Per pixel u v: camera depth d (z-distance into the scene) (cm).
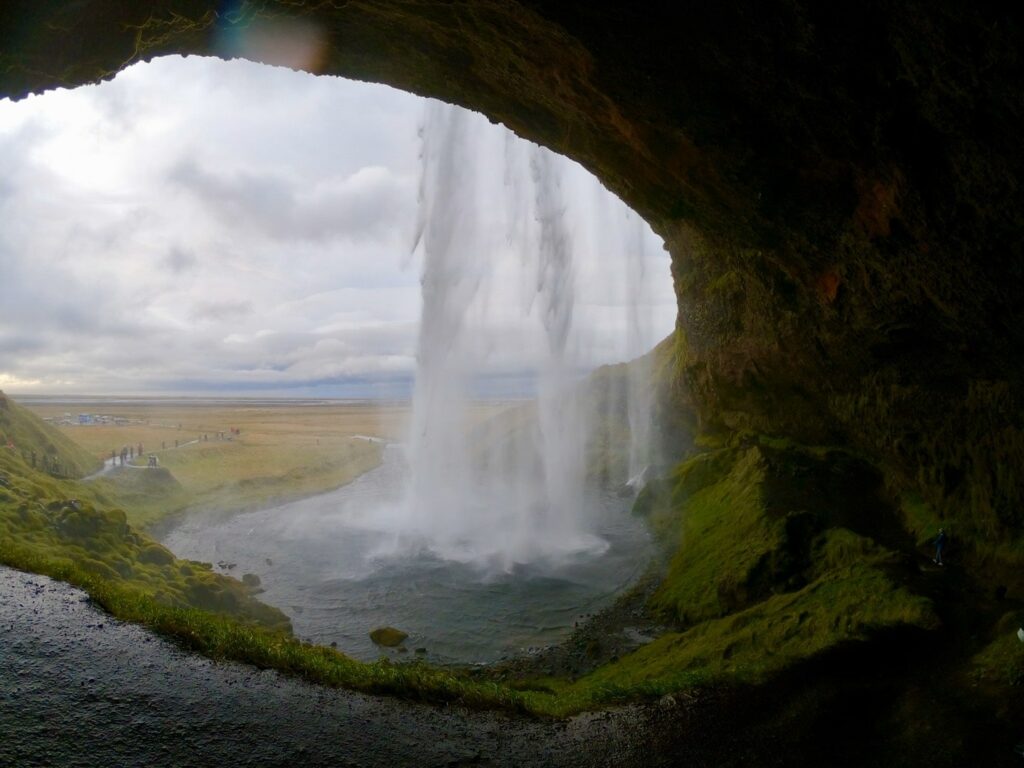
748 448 3622
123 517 2716
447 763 892
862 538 2186
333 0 1238
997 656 1351
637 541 3544
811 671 1396
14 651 947
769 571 2261
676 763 1006
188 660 1028
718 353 3641
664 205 2145
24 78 946
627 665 1977
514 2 1306
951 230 1295
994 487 2031
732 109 1434
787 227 1777
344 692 1046
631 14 1263
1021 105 948
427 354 5125
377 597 2819
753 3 1148
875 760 1034
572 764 973
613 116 1677
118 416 13638
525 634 2378
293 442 8950
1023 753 1033
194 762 746
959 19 912
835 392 2820
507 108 1923
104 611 1175
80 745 734
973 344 1695
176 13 1062
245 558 3472
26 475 3034
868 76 1162
